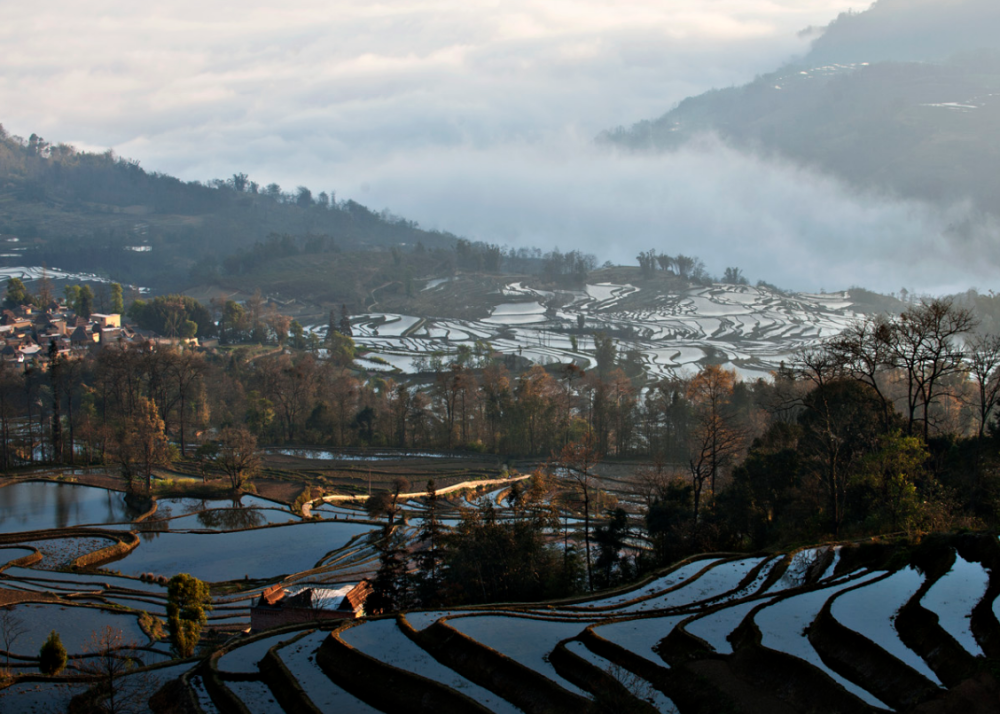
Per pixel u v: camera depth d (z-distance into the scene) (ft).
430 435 547.90
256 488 407.03
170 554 286.46
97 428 467.11
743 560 187.01
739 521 232.32
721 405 355.15
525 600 194.70
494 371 588.91
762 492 238.48
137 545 298.76
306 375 587.68
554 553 218.38
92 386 612.29
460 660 129.59
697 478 257.75
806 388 373.40
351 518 343.46
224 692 126.52
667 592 161.99
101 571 259.39
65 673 157.38
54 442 474.90
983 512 195.00
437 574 216.33
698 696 103.96
